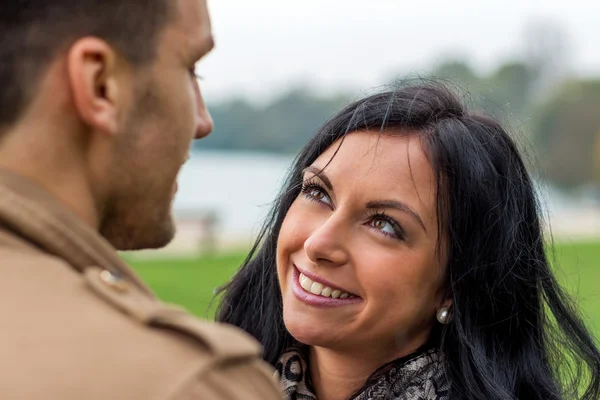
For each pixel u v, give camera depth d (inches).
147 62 52.6
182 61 54.3
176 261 485.1
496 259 94.7
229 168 1760.6
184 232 613.3
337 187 89.6
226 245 637.9
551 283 103.3
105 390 42.7
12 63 49.4
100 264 51.3
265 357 104.6
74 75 50.0
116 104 51.8
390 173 88.5
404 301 89.7
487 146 95.0
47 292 46.8
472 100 102.3
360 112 92.0
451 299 93.6
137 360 44.4
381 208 88.0
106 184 52.9
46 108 50.1
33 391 41.8
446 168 90.1
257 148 2541.8
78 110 50.8
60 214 50.2
